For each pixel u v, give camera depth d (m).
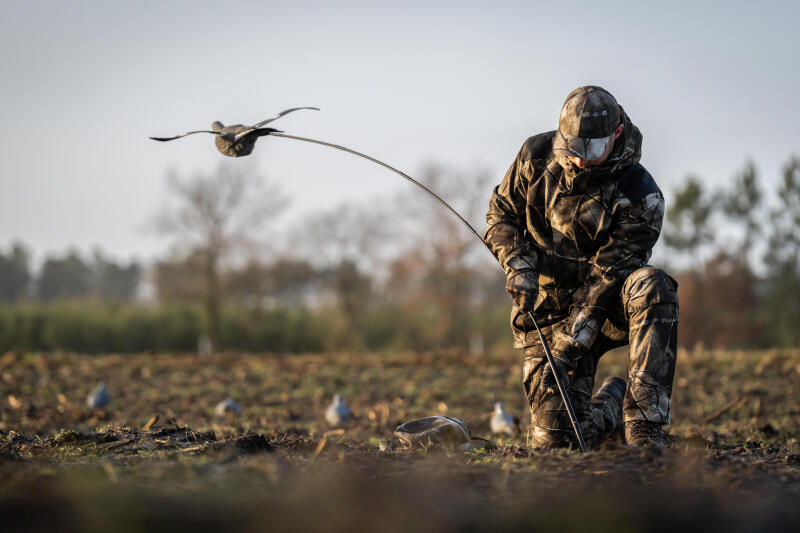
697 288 110.44
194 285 102.94
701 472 8.16
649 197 11.62
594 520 6.59
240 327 104.50
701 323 109.25
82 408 27.06
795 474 8.77
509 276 12.02
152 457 9.53
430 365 41.19
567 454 9.41
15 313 92.62
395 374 37.72
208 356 48.28
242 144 12.29
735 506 7.05
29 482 7.24
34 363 42.69
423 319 112.19
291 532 6.05
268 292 115.25
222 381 36.22
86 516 6.16
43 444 11.23
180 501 6.66
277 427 21.88
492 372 37.41
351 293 110.44
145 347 97.50
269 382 35.47
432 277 110.94
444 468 8.49
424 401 29.22
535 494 7.33
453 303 109.50
